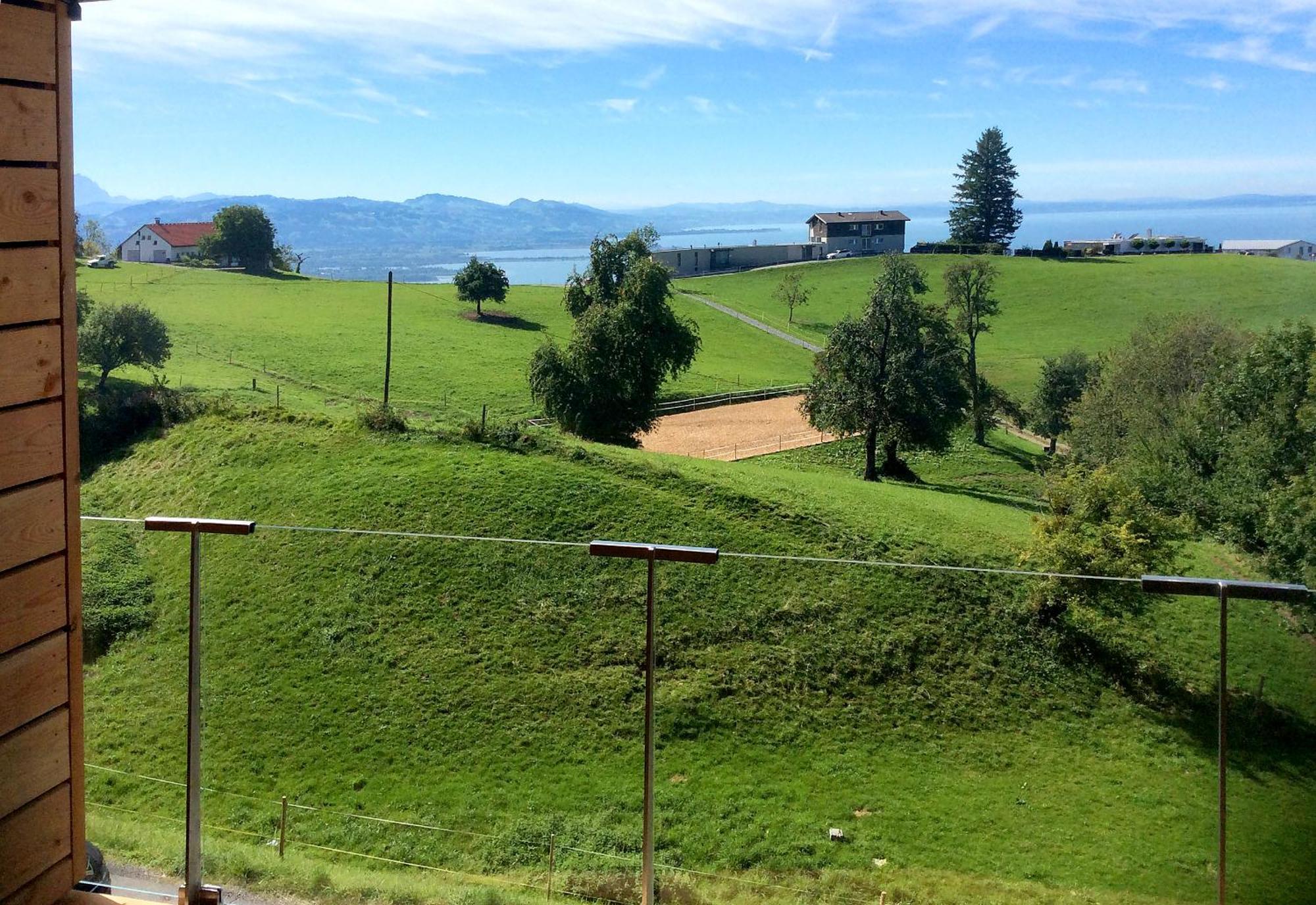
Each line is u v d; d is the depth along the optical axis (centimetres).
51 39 604
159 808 2611
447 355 9319
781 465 7019
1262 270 15438
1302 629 3847
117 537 4094
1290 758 3152
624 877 2331
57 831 652
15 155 582
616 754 2952
